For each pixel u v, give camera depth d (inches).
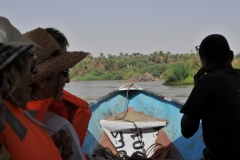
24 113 45.7
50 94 65.7
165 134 181.0
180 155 171.0
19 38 37.9
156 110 196.4
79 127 75.9
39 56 65.2
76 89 1179.9
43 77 62.2
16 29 39.0
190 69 1274.6
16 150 39.2
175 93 937.5
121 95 204.2
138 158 139.6
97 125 188.4
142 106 201.5
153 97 199.0
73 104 80.7
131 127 178.2
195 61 1283.2
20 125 41.7
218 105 89.0
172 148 174.7
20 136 40.5
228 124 87.9
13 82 38.3
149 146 179.3
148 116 197.0
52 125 56.4
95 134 183.5
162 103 195.2
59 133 56.1
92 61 2009.1
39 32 68.4
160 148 170.2
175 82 1253.7
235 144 87.5
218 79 90.0
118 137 179.9
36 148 41.6
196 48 101.4
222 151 89.5
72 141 58.8
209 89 90.0
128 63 2043.6
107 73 1937.7
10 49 25.8
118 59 2103.8
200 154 164.4
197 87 92.6
